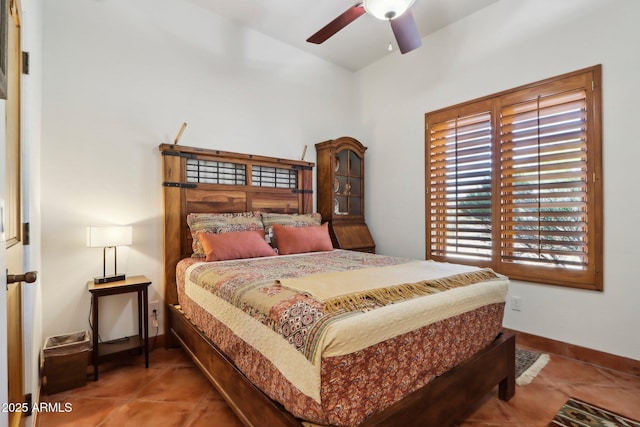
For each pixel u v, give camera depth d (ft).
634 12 7.50
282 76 12.33
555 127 8.68
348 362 3.83
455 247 10.93
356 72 14.48
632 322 7.53
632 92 7.52
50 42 7.84
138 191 9.09
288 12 10.59
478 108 10.29
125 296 8.78
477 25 10.34
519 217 9.38
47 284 7.73
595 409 6.22
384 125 13.32
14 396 4.36
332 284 5.29
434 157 11.53
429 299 5.01
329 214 12.70
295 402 3.98
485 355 5.80
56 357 6.83
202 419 5.96
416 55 12.13
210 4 10.20
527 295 9.24
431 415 4.74
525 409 6.23
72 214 8.09
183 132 9.91
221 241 8.71
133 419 5.97
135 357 8.59
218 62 10.69
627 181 7.59
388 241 13.11
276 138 12.14
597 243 7.98
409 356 4.56
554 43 8.72
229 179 10.85
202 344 6.68
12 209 4.19
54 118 7.87
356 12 7.48
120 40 8.87
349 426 3.85
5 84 2.59
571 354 8.41
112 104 8.70
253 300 5.12
